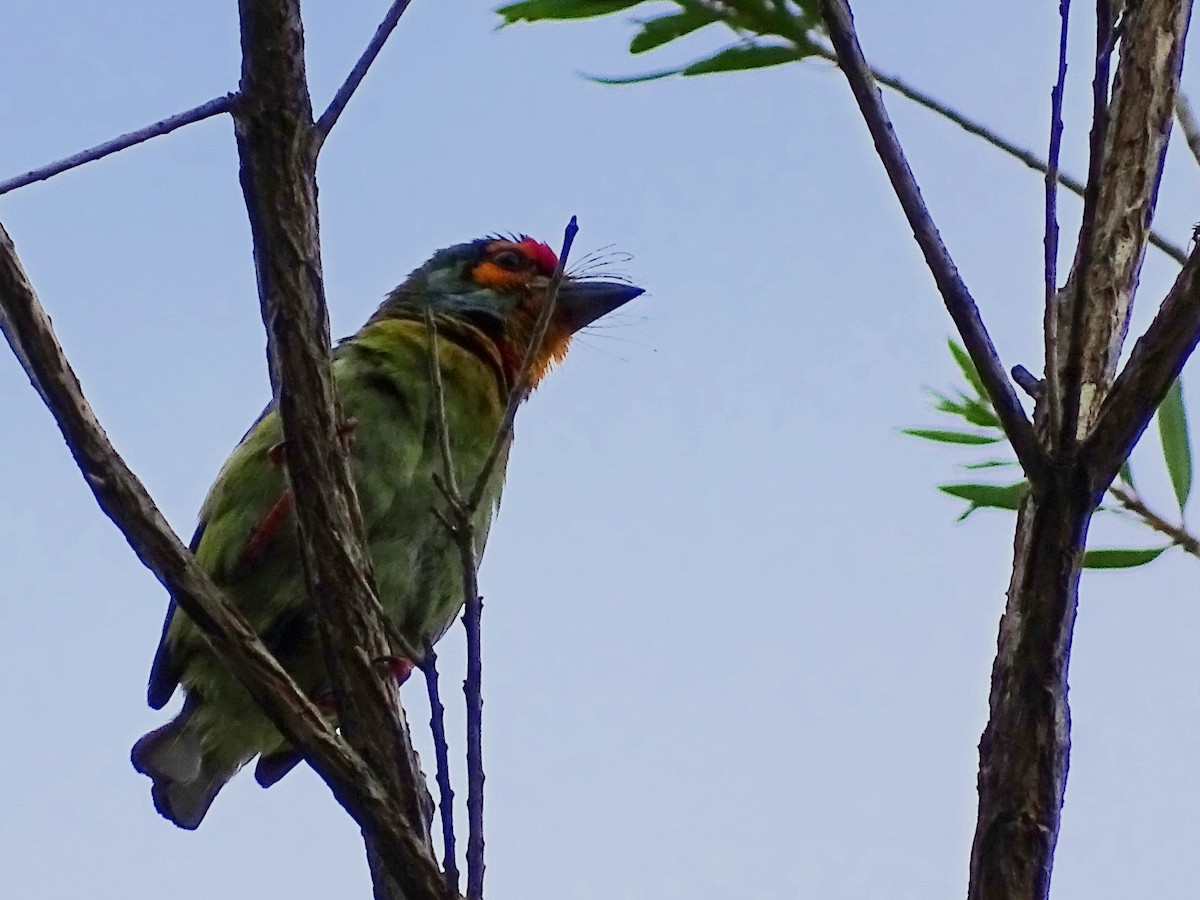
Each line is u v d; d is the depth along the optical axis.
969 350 4.23
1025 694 4.29
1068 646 4.29
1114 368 4.57
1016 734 4.29
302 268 5.05
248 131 4.90
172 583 4.68
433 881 4.64
